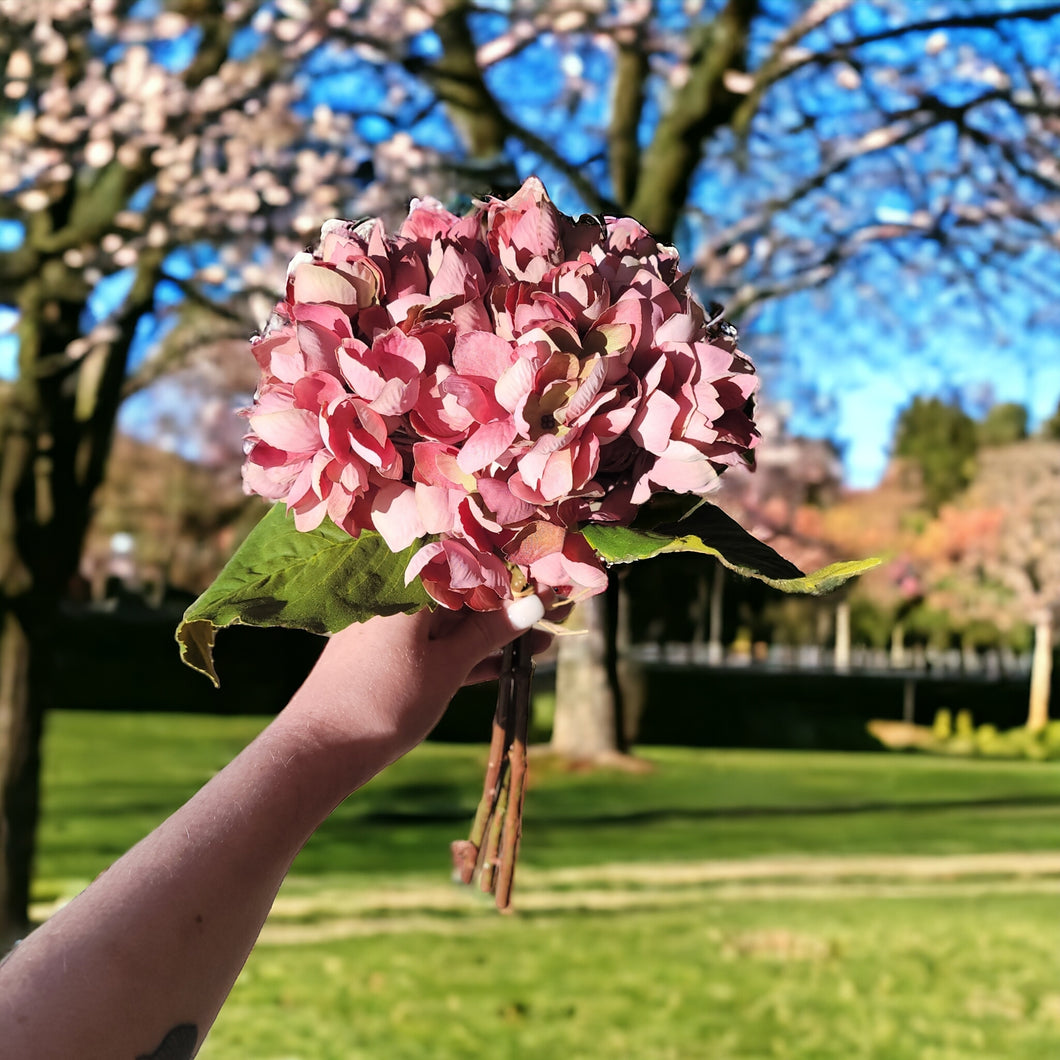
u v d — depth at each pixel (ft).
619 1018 22.07
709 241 38.34
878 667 124.47
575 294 3.92
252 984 23.71
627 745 59.41
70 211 24.63
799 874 36.63
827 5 29.12
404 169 28.04
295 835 2.82
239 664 86.69
